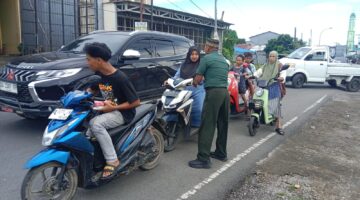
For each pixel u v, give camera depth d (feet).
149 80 23.44
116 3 80.74
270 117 23.13
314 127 26.05
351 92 52.80
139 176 15.05
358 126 27.27
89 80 17.81
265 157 18.43
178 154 18.17
